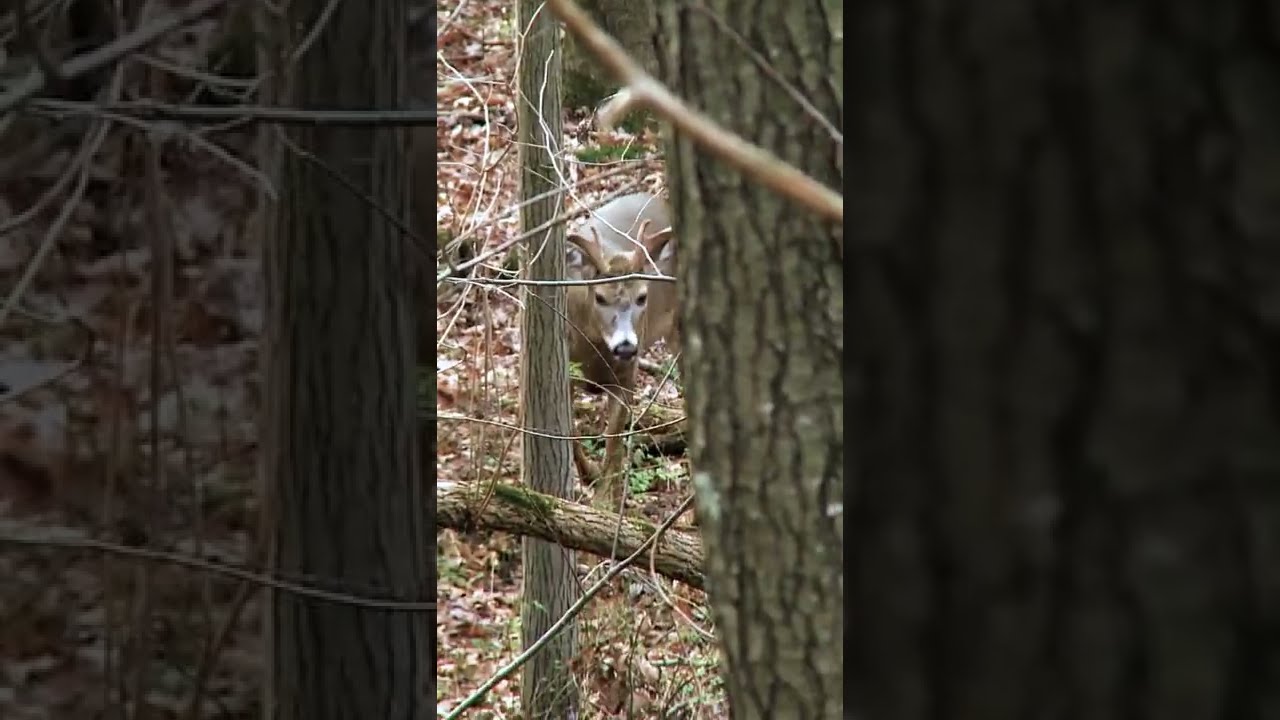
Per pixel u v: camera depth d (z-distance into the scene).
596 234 13.97
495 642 12.28
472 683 11.68
